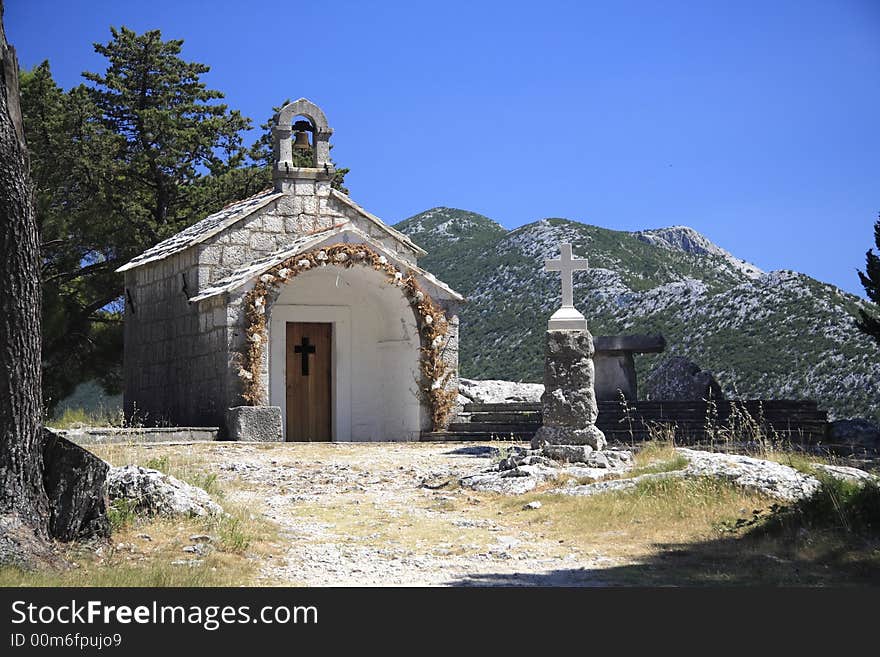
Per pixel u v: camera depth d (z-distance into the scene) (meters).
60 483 11.36
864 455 20.84
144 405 27.61
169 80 43.28
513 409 28.12
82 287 39.41
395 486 17.11
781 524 13.34
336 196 26.50
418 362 25.80
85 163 36.97
